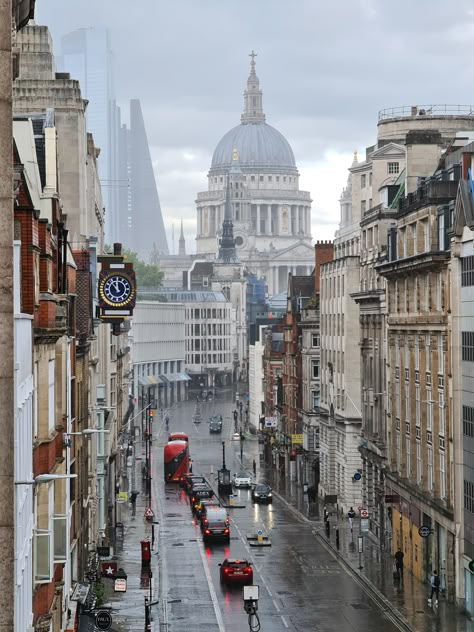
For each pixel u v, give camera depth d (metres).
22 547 55.62
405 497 143.25
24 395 56.81
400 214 145.12
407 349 143.50
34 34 139.38
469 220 117.44
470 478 116.81
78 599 93.81
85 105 142.50
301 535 172.50
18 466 53.41
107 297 133.00
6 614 34.62
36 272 67.25
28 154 76.44
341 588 132.88
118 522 178.75
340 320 199.62
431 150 157.38
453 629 109.81
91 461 129.38
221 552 157.00
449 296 124.44
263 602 125.44
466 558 118.38
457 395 120.94
